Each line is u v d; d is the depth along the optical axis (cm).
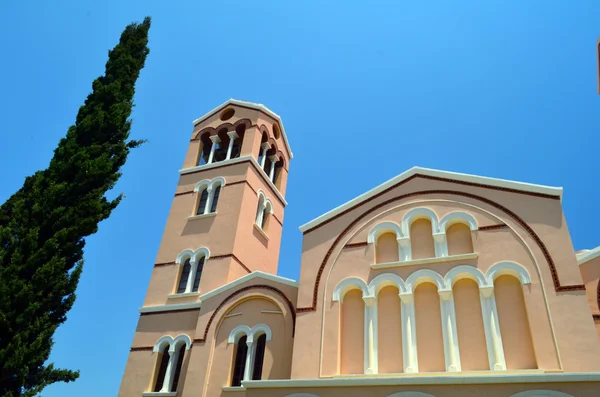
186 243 2962
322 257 2244
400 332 1939
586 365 1580
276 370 2106
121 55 2758
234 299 2433
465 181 2183
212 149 3481
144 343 2567
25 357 1700
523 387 1473
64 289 1912
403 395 1602
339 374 1888
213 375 2238
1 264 1842
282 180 3688
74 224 2038
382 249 2194
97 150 2298
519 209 2005
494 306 1836
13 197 2331
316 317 2075
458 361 1773
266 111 3612
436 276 1972
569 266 1784
